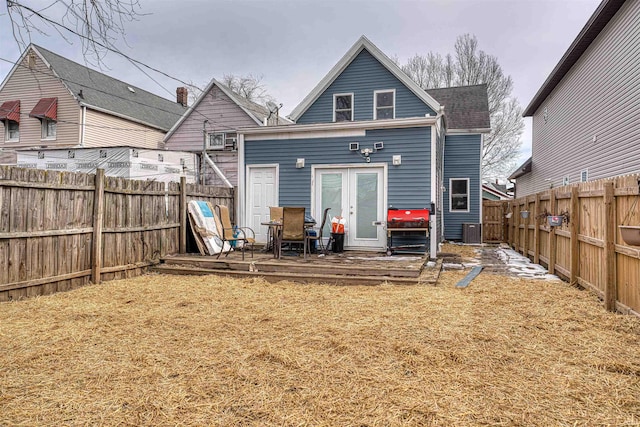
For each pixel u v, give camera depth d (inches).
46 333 149.6
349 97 526.3
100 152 517.0
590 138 451.8
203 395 101.3
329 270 259.0
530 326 158.2
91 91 698.8
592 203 217.8
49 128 665.0
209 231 326.3
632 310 169.0
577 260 242.1
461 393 102.0
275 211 350.0
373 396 100.6
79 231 230.8
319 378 111.0
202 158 611.2
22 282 199.5
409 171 346.3
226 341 141.5
